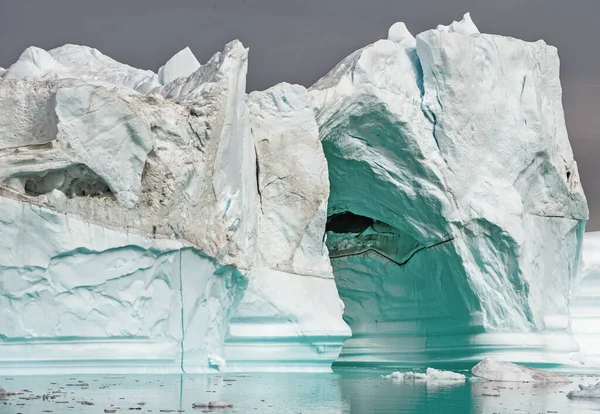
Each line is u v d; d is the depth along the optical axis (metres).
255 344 43.59
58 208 36.31
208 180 40.75
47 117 38.66
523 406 32.06
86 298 37.00
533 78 52.59
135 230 37.97
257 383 37.47
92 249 36.78
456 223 50.53
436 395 35.22
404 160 50.75
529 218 52.75
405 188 51.22
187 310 39.59
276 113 46.72
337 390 36.12
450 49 49.75
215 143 41.00
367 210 54.34
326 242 57.66
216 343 41.69
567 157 54.69
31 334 36.19
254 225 44.25
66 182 37.69
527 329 51.47
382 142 50.62
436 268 52.94
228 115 41.56
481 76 51.34
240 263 41.81
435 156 50.41
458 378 43.62
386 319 56.78
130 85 46.69
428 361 54.59
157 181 38.78
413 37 53.56
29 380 34.94
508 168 51.50
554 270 53.56
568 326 53.09
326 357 45.00
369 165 51.09
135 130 37.97
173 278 39.06
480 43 51.34
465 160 50.62
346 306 57.81
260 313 43.59
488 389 38.09
